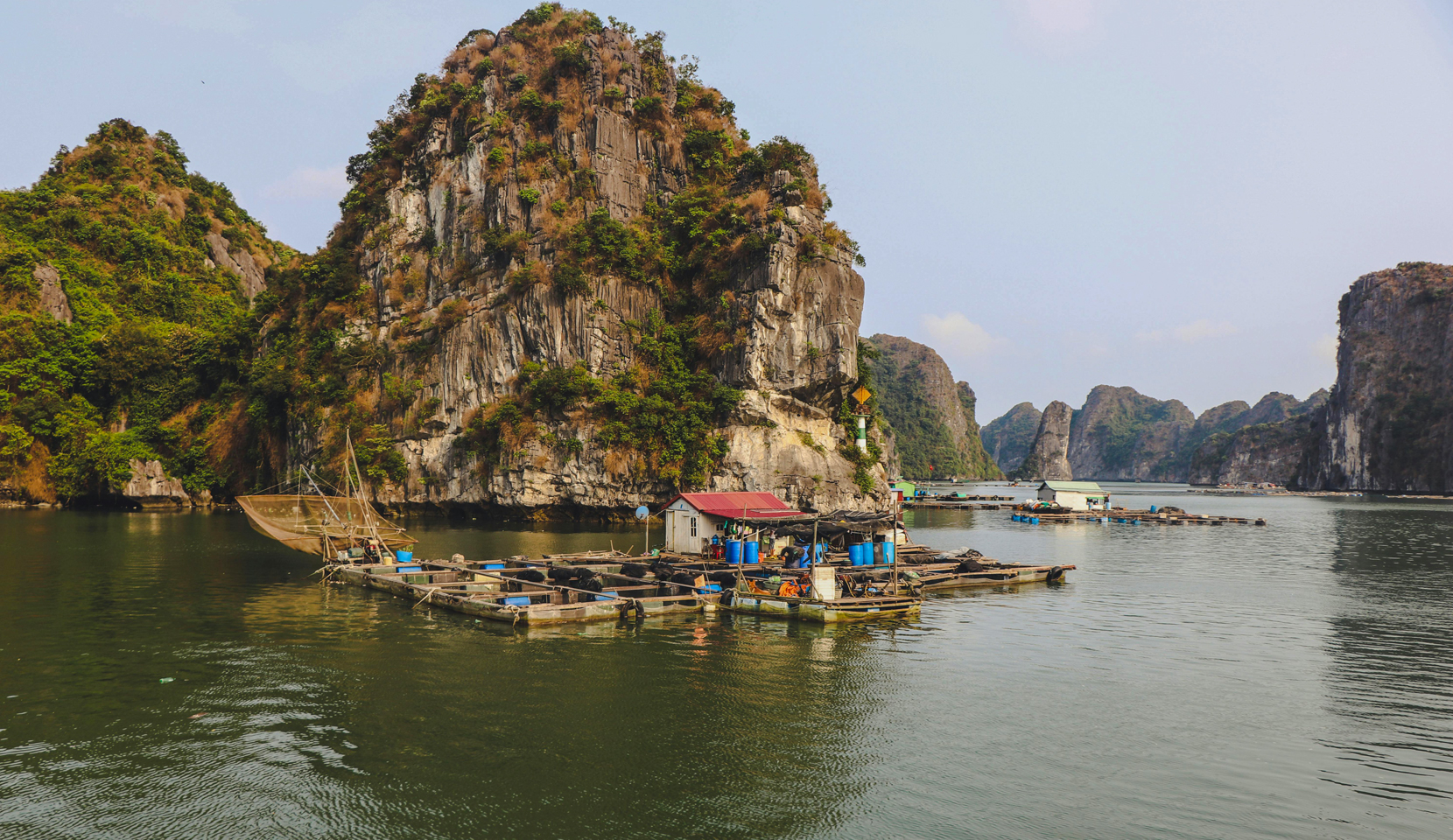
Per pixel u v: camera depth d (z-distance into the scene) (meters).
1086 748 17.08
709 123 89.00
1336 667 24.08
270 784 14.75
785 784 15.03
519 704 19.41
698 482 71.44
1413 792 15.09
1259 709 19.92
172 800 14.12
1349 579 43.88
